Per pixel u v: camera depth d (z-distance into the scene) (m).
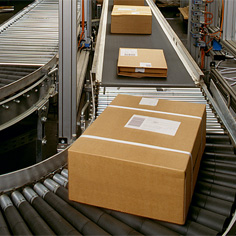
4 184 2.11
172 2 11.20
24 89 3.59
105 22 5.65
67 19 2.72
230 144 2.48
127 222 1.68
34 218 1.77
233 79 4.96
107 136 1.78
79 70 4.56
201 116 2.04
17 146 4.24
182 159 1.58
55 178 2.27
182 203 1.54
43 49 4.82
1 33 5.50
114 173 1.62
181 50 4.21
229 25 5.48
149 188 1.58
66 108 2.83
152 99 2.27
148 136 1.79
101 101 2.91
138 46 4.45
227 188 1.97
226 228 1.73
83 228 1.66
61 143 2.76
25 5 11.19
